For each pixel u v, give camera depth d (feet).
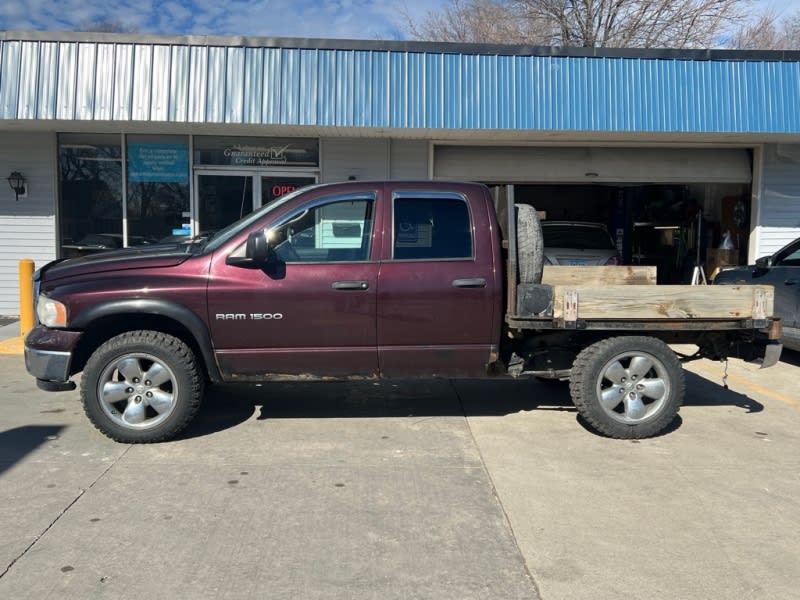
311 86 31.30
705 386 23.67
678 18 68.85
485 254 17.01
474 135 34.81
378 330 16.70
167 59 30.71
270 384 22.80
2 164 35.09
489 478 14.66
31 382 23.04
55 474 14.58
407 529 12.22
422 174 36.94
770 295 17.38
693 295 17.20
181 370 16.33
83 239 36.01
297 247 16.70
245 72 31.01
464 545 11.66
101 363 16.17
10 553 11.16
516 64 32.14
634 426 17.28
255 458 15.72
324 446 16.62
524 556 11.31
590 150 37.83
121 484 14.07
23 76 30.45
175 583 10.33
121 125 33.14
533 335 18.28
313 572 10.71
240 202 36.47
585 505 13.34
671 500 13.62
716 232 42.86
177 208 36.17
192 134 35.73
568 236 40.40
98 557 11.07
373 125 31.60
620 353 17.22
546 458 15.94
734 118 32.68
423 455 16.05
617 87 32.42
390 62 31.63
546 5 73.87
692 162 38.24
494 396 21.57
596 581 10.56
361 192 16.94
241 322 16.37
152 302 16.06
